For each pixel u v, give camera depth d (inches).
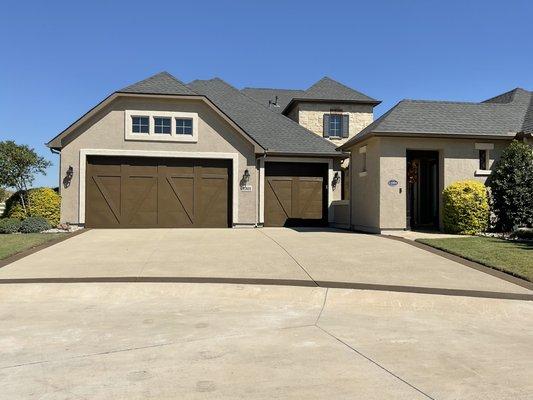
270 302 306.2
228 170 749.3
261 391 164.2
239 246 502.6
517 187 600.1
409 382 172.9
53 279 347.3
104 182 713.6
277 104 1170.6
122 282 340.5
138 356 201.5
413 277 360.5
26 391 164.9
